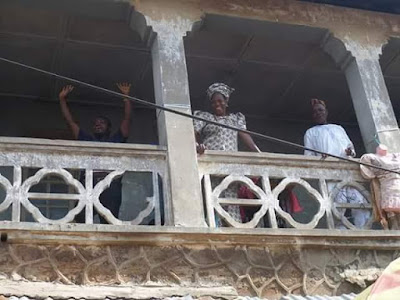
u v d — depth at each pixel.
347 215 8.64
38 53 9.69
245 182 7.57
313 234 7.25
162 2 8.61
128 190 9.88
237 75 10.59
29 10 8.76
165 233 6.77
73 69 10.06
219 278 6.90
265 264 7.12
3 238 6.40
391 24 9.58
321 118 9.09
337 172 8.03
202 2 8.79
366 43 9.30
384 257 7.55
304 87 11.05
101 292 6.43
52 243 6.54
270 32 9.24
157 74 8.16
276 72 10.59
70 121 8.72
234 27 9.08
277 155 7.83
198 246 6.94
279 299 6.84
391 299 3.91
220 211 7.29
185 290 6.69
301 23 9.16
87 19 8.99
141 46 9.70
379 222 8.04
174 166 7.38
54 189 9.88
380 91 8.94
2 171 9.46
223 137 8.12
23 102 10.54
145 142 10.94
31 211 6.74
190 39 9.61
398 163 8.04
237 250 7.06
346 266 7.39
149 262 6.75
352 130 12.27
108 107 10.93
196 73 10.45
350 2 9.39
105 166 7.26
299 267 7.21
